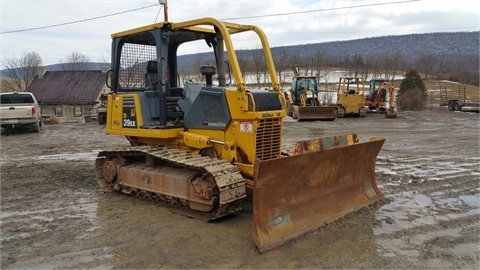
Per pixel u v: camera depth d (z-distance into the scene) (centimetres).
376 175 904
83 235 560
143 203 702
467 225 590
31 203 719
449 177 887
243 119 599
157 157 645
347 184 655
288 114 2655
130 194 754
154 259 480
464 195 748
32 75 6569
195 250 503
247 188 603
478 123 2195
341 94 2586
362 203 662
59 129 2078
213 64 737
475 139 1527
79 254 499
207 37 733
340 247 509
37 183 866
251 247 509
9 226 601
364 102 2720
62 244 530
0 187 836
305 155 543
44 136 1733
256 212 508
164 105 679
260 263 467
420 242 527
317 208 591
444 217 624
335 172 621
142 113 698
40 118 2058
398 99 3422
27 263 478
